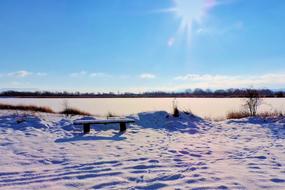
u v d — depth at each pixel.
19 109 20.11
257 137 10.50
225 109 32.06
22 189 4.79
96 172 5.80
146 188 4.81
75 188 4.86
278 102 42.34
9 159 6.90
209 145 8.89
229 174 5.55
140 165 6.31
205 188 4.76
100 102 52.91
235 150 8.05
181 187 4.81
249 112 18.92
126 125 13.05
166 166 6.24
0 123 11.80
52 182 5.16
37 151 7.80
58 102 47.59
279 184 4.95
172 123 13.66
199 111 29.00
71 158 7.04
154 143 9.24
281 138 10.15
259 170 5.85
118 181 5.20
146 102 55.22
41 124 11.77
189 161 6.70
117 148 8.33
